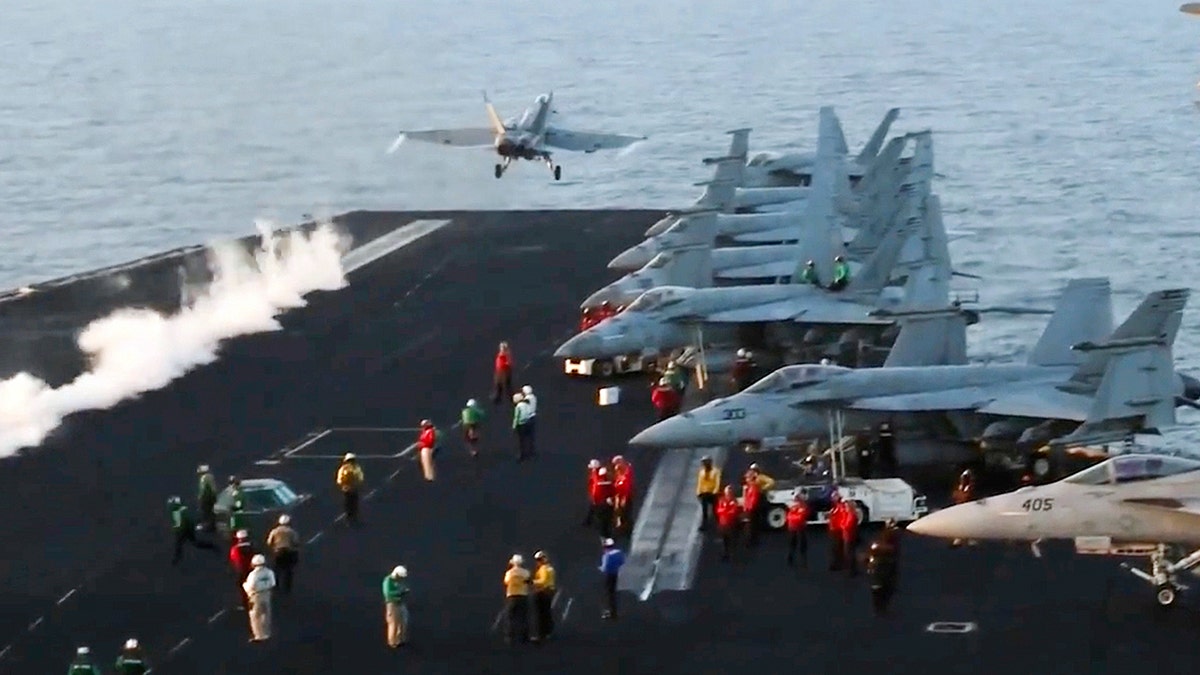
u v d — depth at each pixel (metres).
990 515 60.53
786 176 144.25
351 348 100.06
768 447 75.56
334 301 113.69
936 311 79.50
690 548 66.06
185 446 80.56
